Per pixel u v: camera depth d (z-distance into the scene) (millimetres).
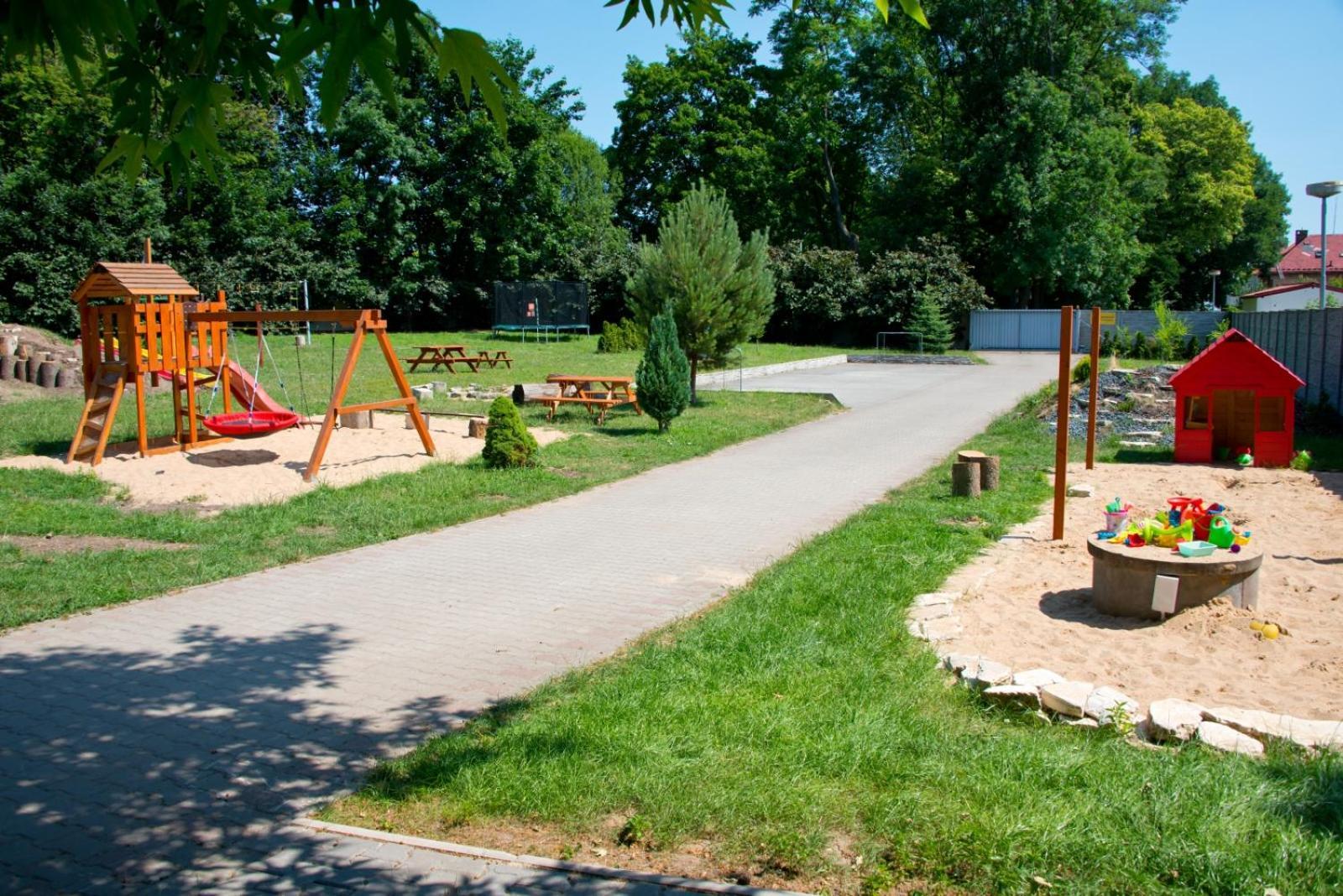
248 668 6188
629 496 12258
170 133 3117
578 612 7332
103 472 12781
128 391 20250
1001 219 45094
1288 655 5727
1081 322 41750
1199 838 3516
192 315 14023
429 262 45625
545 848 3859
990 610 6805
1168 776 4047
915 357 36812
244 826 4129
